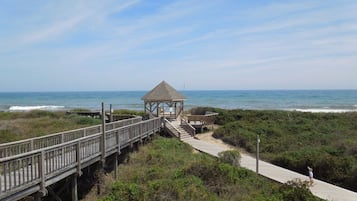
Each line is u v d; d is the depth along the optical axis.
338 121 33.53
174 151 21.09
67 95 159.62
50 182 10.05
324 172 17.78
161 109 37.06
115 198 11.87
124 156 18.17
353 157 19.56
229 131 28.98
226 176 14.62
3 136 20.72
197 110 41.22
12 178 9.60
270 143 25.12
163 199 11.89
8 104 95.38
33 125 27.83
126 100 112.56
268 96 125.19
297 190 12.38
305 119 34.41
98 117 36.28
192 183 13.62
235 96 128.38
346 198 12.93
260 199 11.98
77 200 12.59
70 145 11.29
